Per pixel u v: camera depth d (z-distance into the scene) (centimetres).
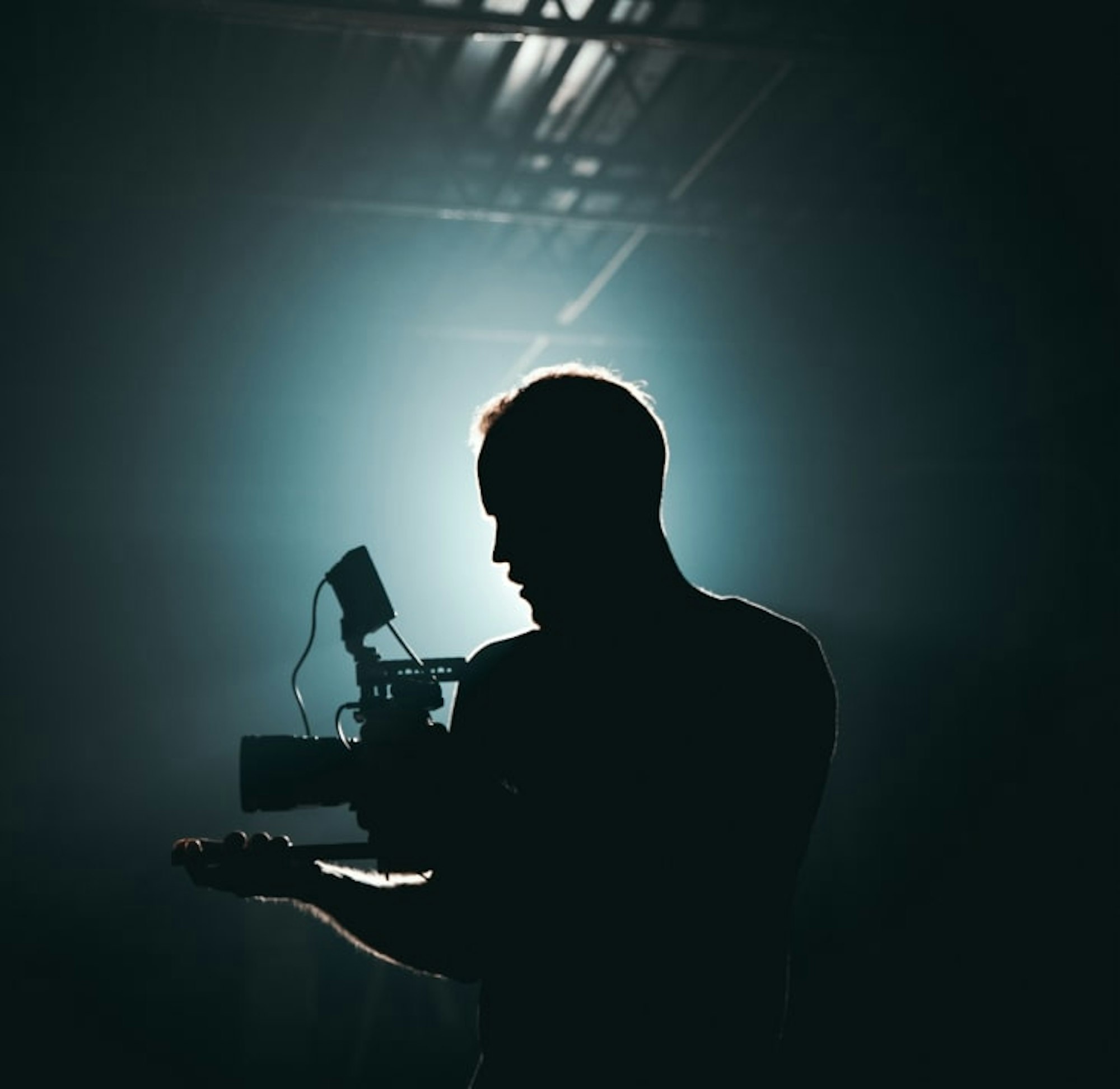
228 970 1302
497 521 138
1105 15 970
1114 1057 791
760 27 987
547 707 134
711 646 132
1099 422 1399
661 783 129
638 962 127
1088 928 1146
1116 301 1222
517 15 914
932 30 1002
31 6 897
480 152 1143
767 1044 128
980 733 1492
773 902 129
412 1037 1059
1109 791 1376
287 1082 941
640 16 970
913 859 1488
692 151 1159
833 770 1561
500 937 129
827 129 1141
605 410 134
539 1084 126
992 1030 880
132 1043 1067
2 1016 1162
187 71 999
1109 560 1402
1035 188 1163
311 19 885
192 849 133
